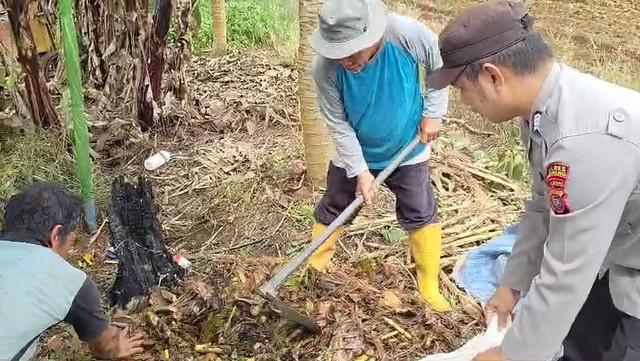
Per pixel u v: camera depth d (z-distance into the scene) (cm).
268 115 349
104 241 251
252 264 225
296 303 207
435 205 211
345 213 192
